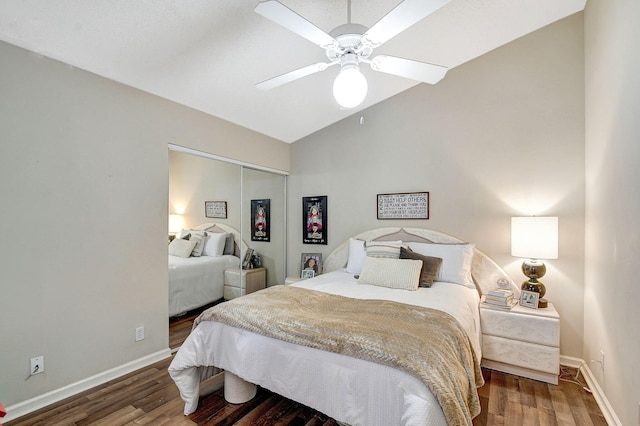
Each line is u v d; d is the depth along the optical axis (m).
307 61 2.62
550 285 2.78
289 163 4.44
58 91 2.15
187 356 2.00
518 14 2.59
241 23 2.10
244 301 2.14
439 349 1.46
